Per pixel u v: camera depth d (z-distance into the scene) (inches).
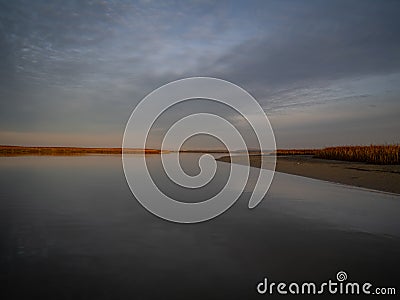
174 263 217.5
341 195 486.0
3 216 344.5
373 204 414.6
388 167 839.1
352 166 925.8
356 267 211.3
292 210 386.9
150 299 166.7
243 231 298.5
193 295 172.7
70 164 1188.5
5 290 173.5
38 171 873.5
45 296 167.5
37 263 212.7
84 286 180.2
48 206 400.8
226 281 190.5
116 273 199.0
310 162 1214.9
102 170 948.0
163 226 316.5
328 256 231.6
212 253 237.9
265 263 218.5
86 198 463.5
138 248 248.1
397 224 316.8
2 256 224.7
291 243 260.4
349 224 318.0
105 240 266.4
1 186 572.4
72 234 282.2
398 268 209.9
